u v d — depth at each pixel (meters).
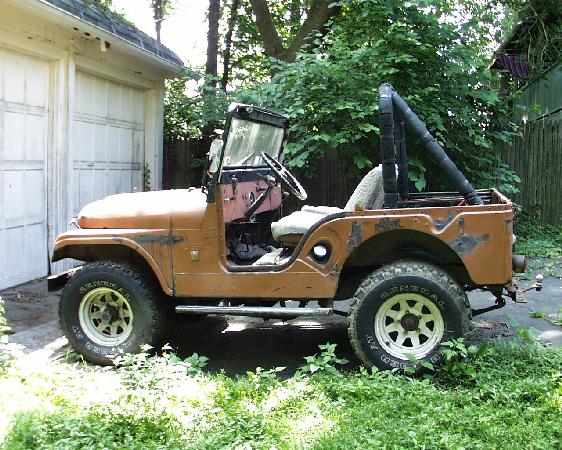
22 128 7.71
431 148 4.85
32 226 7.96
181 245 4.91
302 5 16.66
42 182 8.17
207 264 4.88
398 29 8.85
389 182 4.71
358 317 4.58
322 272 4.70
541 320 6.14
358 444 3.35
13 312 6.59
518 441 3.38
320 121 9.34
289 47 13.20
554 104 13.46
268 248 5.61
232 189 5.15
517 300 4.88
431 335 4.57
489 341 5.12
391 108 4.64
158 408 3.76
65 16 7.61
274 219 5.95
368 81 9.26
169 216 4.94
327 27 11.55
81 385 4.16
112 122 9.94
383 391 4.05
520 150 11.26
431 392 3.99
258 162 5.71
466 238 4.46
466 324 4.53
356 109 8.87
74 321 5.12
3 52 7.30
